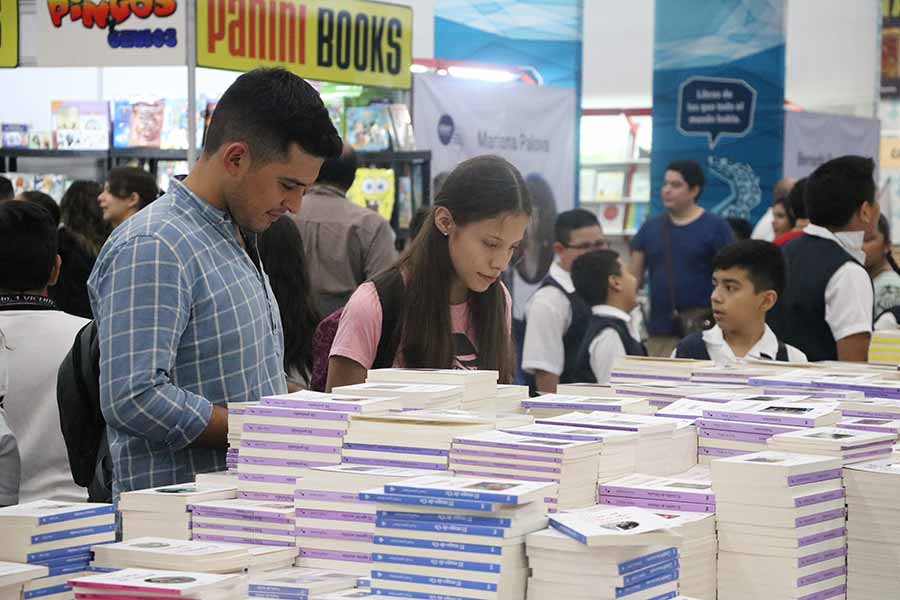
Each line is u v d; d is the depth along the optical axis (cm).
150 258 221
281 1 499
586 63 1170
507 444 182
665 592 164
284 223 376
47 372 295
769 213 871
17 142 730
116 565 170
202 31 472
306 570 180
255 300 239
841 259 412
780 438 202
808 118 905
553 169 754
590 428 204
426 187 649
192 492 199
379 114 642
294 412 200
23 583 167
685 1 872
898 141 1214
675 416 225
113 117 726
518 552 158
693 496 186
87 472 256
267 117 224
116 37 475
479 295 283
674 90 882
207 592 150
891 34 1170
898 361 372
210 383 231
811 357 420
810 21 1023
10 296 301
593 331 475
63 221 573
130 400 218
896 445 225
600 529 154
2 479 267
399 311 272
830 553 189
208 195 233
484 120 704
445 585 159
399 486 164
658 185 891
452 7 823
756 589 182
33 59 496
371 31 537
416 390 226
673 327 837
